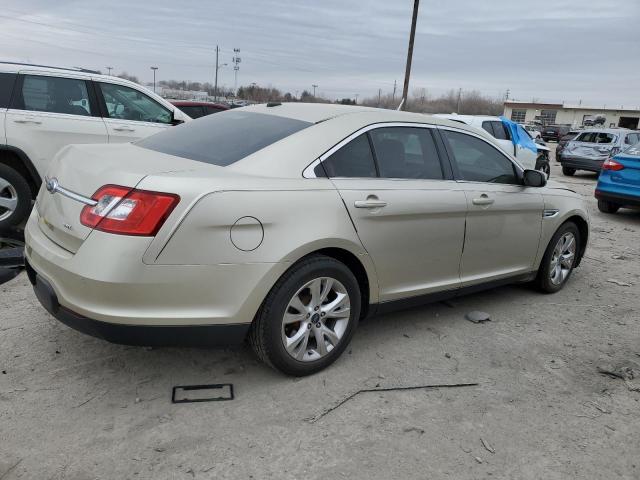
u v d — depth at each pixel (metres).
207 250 2.80
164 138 3.78
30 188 6.21
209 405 3.02
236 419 2.91
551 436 2.96
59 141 6.09
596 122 86.56
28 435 2.68
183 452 2.63
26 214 5.81
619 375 3.69
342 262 3.49
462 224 4.06
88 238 2.75
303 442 2.76
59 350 3.51
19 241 5.55
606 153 16.34
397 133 3.84
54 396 3.02
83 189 2.92
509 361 3.80
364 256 3.45
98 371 3.30
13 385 3.09
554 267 5.24
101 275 2.67
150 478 2.45
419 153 3.94
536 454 2.80
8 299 4.24
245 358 3.56
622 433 3.03
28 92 5.96
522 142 12.27
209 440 2.73
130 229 2.68
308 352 3.34
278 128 3.49
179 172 2.90
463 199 4.04
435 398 3.25
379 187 3.52
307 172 3.24
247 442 2.73
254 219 2.92
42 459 2.52
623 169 9.74
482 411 3.15
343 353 3.72
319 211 3.16
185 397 3.08
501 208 4.36
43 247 3.04
